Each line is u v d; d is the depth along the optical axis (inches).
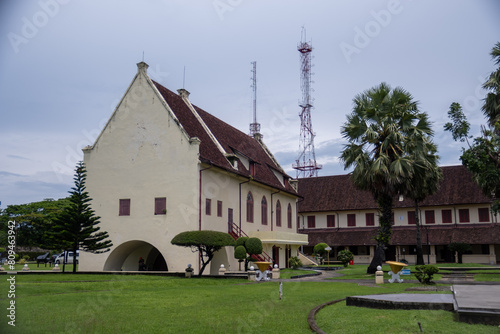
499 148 1063.0
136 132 1285.7
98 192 1295.5
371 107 1250.6
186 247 1180.5
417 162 1214.3
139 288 804.6
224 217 1326.3
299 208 2428.6
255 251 1248.2
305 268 1638.8
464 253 2060.8
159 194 1232.2
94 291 745.0
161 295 677.3
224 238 1051.3
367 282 975.6
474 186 2133.4
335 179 2512.3
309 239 2294.5
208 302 598.5
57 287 750.5
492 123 1162.0
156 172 1245.7
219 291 746.8
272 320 455.2
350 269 1656.0
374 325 400.2
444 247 2186.3
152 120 1272.1
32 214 2486.5
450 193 2162.9
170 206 1214.3
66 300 592.4
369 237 2194.9
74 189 1115.9
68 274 1039.0
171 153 1235.2
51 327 409.7
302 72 2780.5
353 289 787.4
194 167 1203.9
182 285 886.4
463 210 2119.8
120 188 1275.8
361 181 1247.5
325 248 1946.4
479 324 390.9
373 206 2276.1
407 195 1266.0
